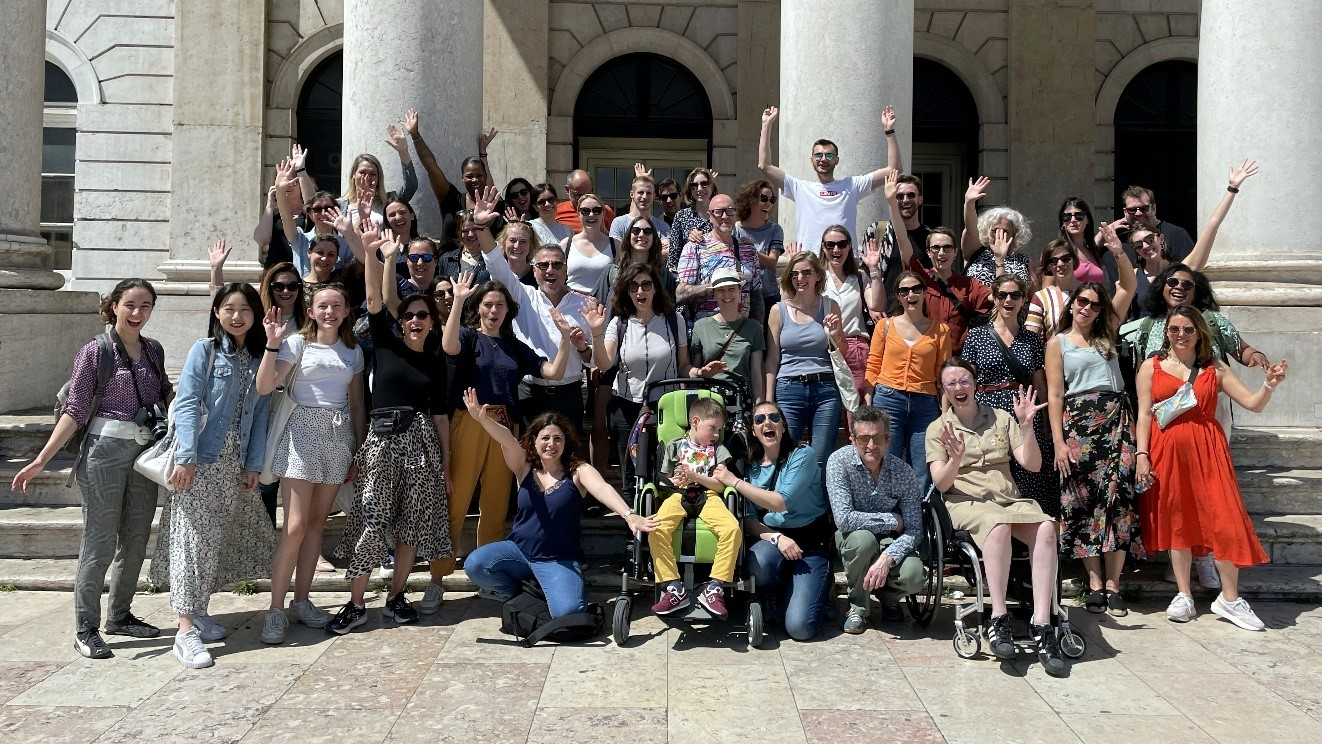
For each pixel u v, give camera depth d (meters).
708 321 6.81
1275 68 8.33
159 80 13.27
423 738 4.43
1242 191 8.47
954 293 7.04
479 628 5.98
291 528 5.79
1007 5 13.54
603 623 5.90
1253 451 7.86
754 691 5.02
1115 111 13.75
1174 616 6.22
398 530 6.03
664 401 6.25
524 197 8.40
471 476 6.40
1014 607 6.16
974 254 7.58
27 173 8.89
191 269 12.59
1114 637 5.94
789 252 8.33
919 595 6.14
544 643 5.73
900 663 5.46
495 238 7.67
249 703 4.82
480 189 7.88
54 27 13.24
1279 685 5.16
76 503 7.43
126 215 13.28
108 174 13.27
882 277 7.50
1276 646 5.77
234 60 13.03
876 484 6.02
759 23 13.42
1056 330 6.58
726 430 6.25
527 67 13.21
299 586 6.02
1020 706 4.86
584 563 6.84
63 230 13.48
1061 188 13.52
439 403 6.22
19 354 8.52
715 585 5.67
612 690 5.02
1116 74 13.62
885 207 8.30
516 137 13.23
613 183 13.77
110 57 13.25
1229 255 8.54
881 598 6.07
